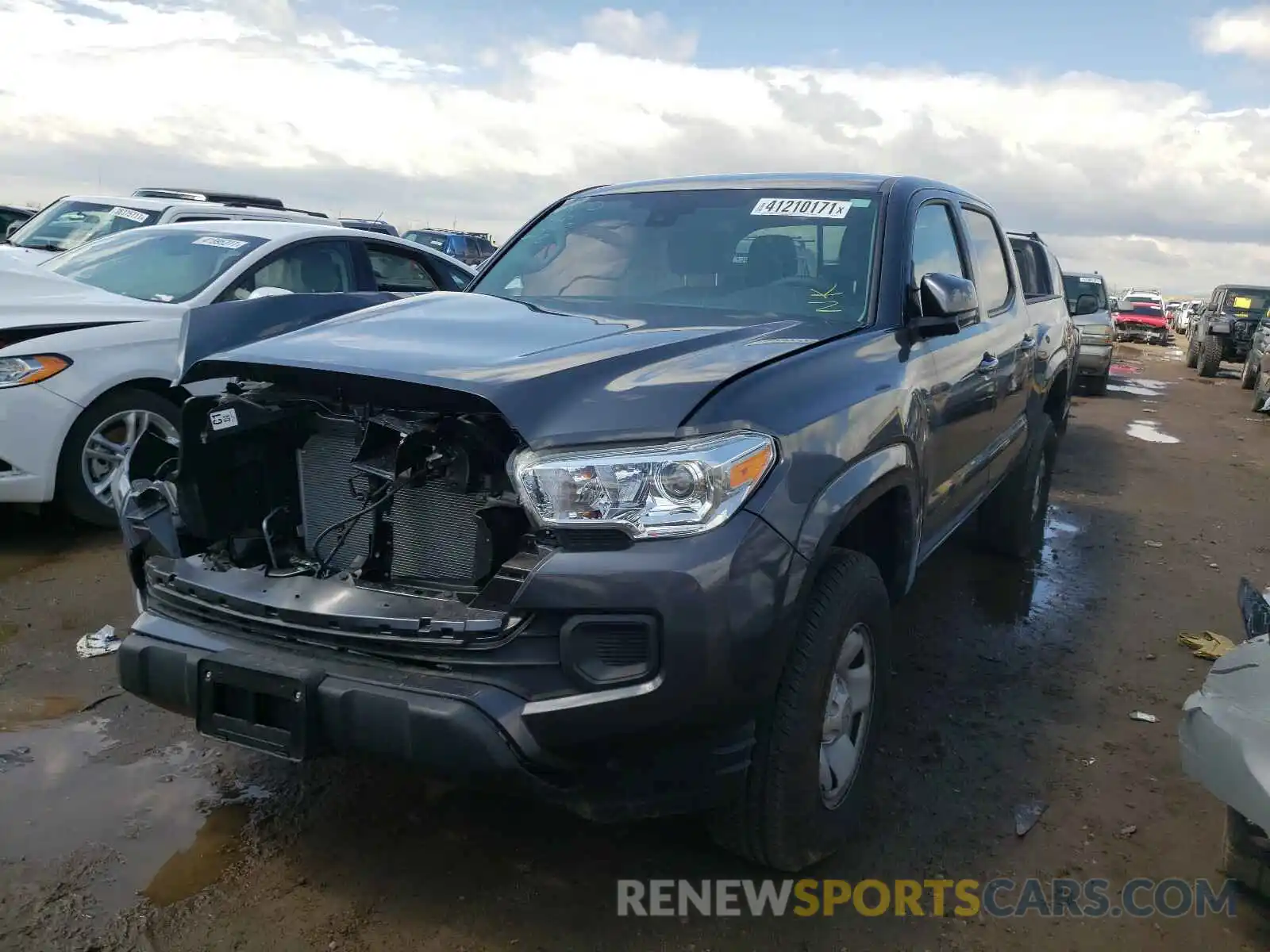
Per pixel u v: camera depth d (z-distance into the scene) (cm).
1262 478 913
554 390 237
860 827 304
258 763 326
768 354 274
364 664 237
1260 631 251
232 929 248
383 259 717
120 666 265
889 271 346
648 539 222
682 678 221
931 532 373
